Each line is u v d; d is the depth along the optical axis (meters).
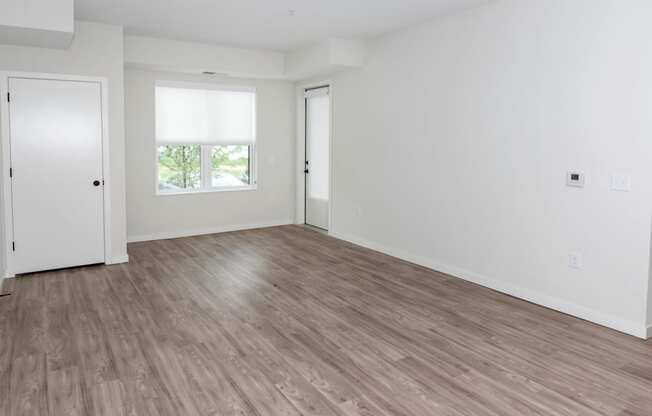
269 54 6.67
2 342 3.28
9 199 4.77
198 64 6.16
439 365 2.98
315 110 7.38
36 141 4.84
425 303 4.12
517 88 4.14
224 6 4.50
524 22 4.04
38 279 4.74
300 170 7.74
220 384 2.73
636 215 3.39
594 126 3.60
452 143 4.84
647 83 3.28
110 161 5.21
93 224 5.20
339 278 4.85
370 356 3.10
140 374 2.84
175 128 6.68
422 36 5.11
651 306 3.42
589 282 3.71
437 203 5.09
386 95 5.69
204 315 3.81
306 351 3.17
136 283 4.63
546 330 3.54
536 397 2.61
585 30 3.61
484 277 4.60
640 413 2.46
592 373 2.88
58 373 2.85
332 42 5.77
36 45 4.65
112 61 5.11
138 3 4.39
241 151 7.36
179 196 6.81
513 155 4.23
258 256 5.75
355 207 6.40
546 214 3.99
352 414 2.44
